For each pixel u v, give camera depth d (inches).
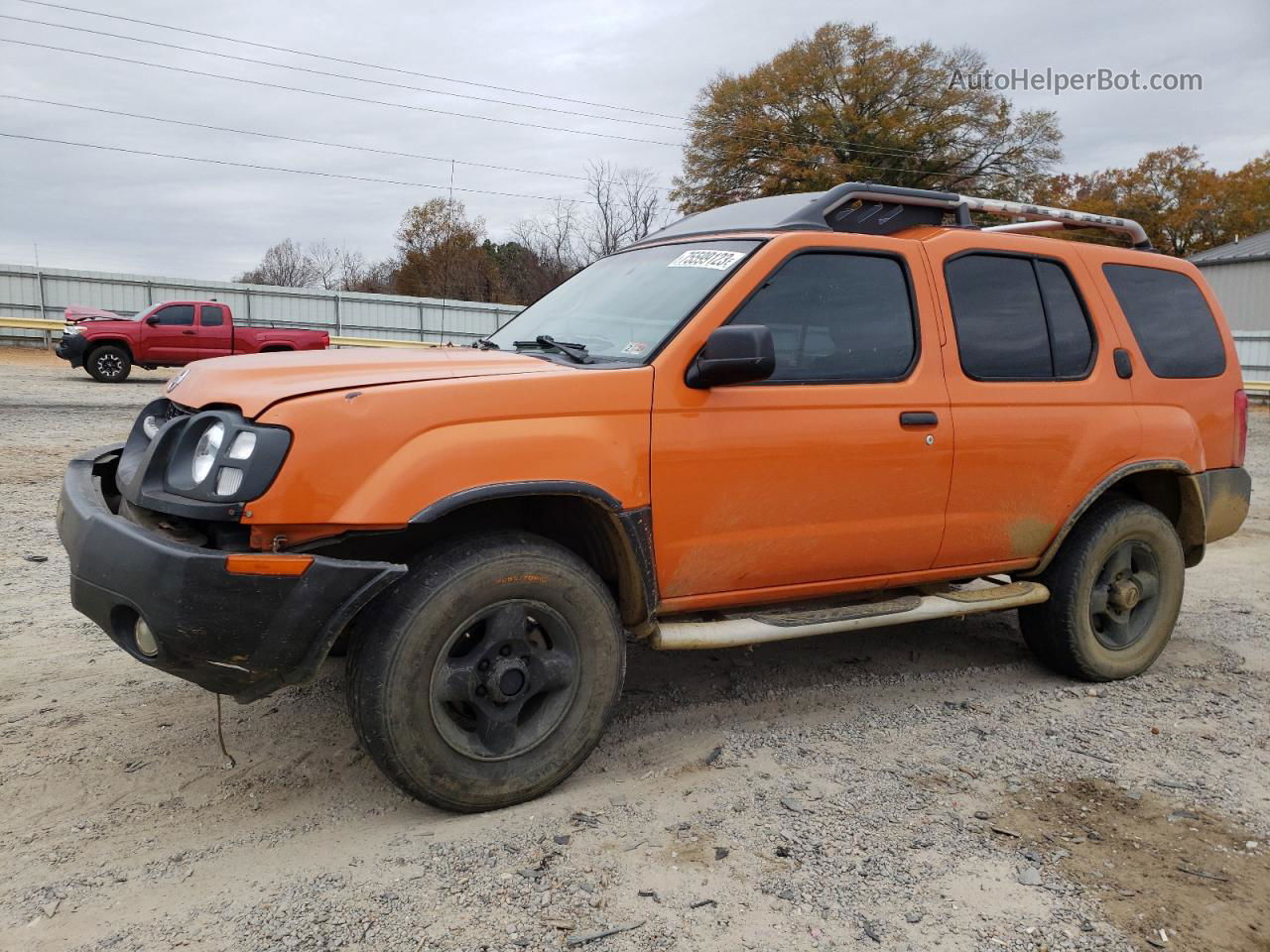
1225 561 295.9
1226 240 1993.1
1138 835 123.0
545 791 129.2
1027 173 1745.8
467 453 118.1
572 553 128.6
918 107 1692.9
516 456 120.9
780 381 144.4
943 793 133.2
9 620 198.7
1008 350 168.2
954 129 1679.4
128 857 114.1
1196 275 201.5
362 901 104.9
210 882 109.0
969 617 228.7
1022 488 167.3
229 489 111.3
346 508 112.6
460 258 1958.7
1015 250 172.7
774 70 1667.1
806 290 148.6
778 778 136.7
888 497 153.0
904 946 99.2
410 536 131.1
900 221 171.6
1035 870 113.8
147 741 144.9
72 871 110.9
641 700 166.6
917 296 158.4
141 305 1272.1
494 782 123.8
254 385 121.3
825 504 147.4
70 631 193.5
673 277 151.6
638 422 131.1
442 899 105.3
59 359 1053.8
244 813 125.0
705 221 170.4
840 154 1674.5
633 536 130.7
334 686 165.5
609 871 111.5
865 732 155.1
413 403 117.1
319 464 111.8
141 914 102.7
